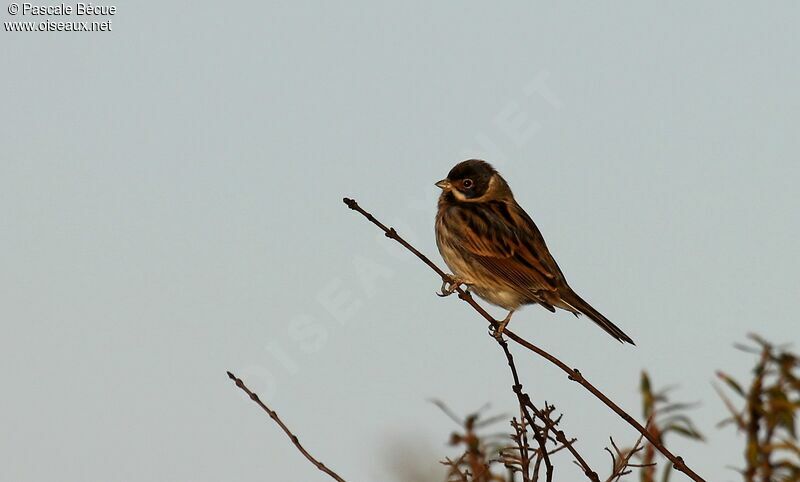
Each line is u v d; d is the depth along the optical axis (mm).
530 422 9484
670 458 9297
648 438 9398
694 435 9391
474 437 9570
